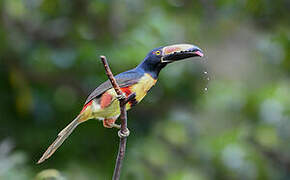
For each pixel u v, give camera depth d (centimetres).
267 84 1376
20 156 1012
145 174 1239
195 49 636
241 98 1331
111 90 625
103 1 1192
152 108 1310
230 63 1377
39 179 756
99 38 1215
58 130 1276
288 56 1335
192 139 1300
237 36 1420
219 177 1268
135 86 633
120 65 1165
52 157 1262
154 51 643
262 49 1340
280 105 1295
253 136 1309
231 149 1262
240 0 1310
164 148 1282
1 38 1172
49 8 1213
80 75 1207
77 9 1214
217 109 1323
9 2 1174
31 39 1210
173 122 1287
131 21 1231
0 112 1260
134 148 1274
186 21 1319
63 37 1212
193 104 1315
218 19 1334
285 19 1325
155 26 1226
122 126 560
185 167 1266
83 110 641
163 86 1227
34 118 1267
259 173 1270
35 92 1230
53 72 1213
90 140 1300
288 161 1338
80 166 1238
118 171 566
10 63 1195
